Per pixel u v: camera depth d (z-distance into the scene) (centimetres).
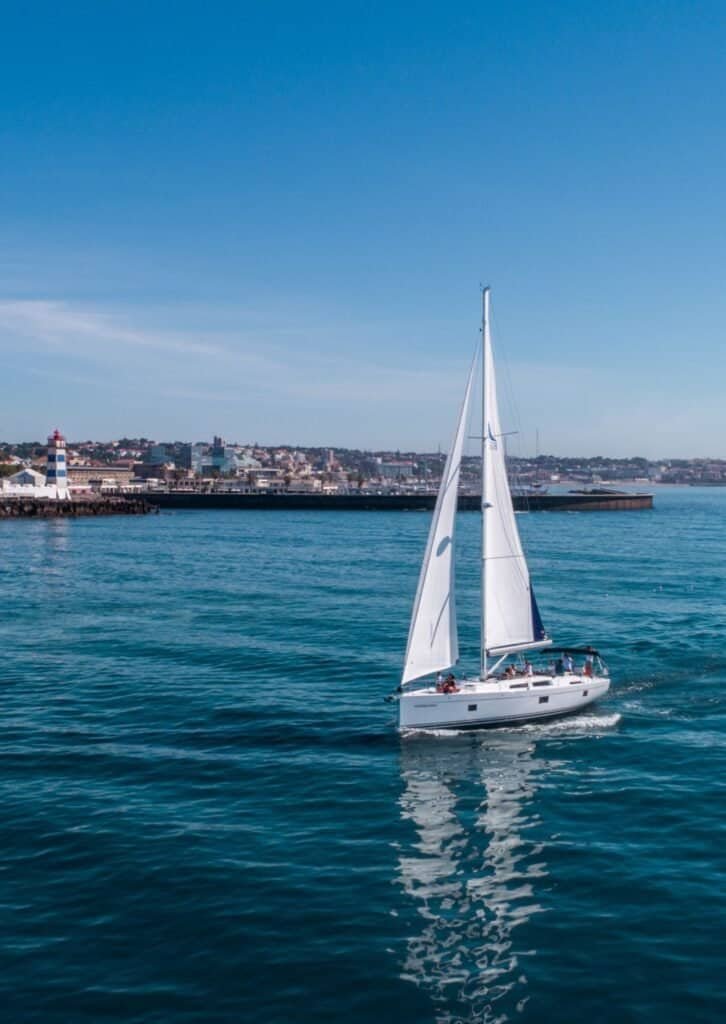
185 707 4094
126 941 2105
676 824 2802
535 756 3475
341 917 2225
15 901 2284
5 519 18788
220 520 19775
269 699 4225
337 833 2731
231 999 1886
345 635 5806
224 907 2266
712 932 2152
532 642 4066
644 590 8006
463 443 3816
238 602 7262
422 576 3759
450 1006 1869
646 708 4162
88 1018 1819
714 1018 1825
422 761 3403
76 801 2961
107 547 12512
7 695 4300
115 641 5616
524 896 2339
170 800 2983
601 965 2017
